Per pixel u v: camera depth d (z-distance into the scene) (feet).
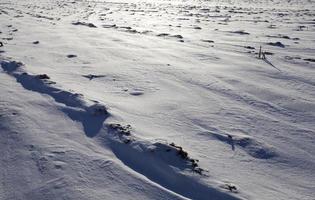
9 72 33.22
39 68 35.12
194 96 28.48
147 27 76.84
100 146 19.47
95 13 115.44
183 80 32.50
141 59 40.37
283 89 31.14
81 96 25.72
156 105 26.09
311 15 112.68
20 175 17.02
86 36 56.34
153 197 15.29
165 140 19.60
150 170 17.22
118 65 37.37
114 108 24.62
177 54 43.83
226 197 15.24
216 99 28.07
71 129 21.50
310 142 21.75
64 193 15.55
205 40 56.70
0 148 19.54
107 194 15.43
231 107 26.55
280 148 20.76
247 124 23.75
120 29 68.33
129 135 20.02
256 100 28.32
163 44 50.85
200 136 21.48
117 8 142.61
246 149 20.38
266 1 209.05
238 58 42.45
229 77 33.86
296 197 16.03
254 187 16.47
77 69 35.55
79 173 16.90
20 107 24.58
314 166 18.99
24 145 19.66
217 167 17.94
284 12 127.24
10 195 15.67
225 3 194.08
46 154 18.58
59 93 26.81
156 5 167.02
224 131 22.39
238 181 16.79
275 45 54.03
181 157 17.67
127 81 31.78
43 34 57.52
